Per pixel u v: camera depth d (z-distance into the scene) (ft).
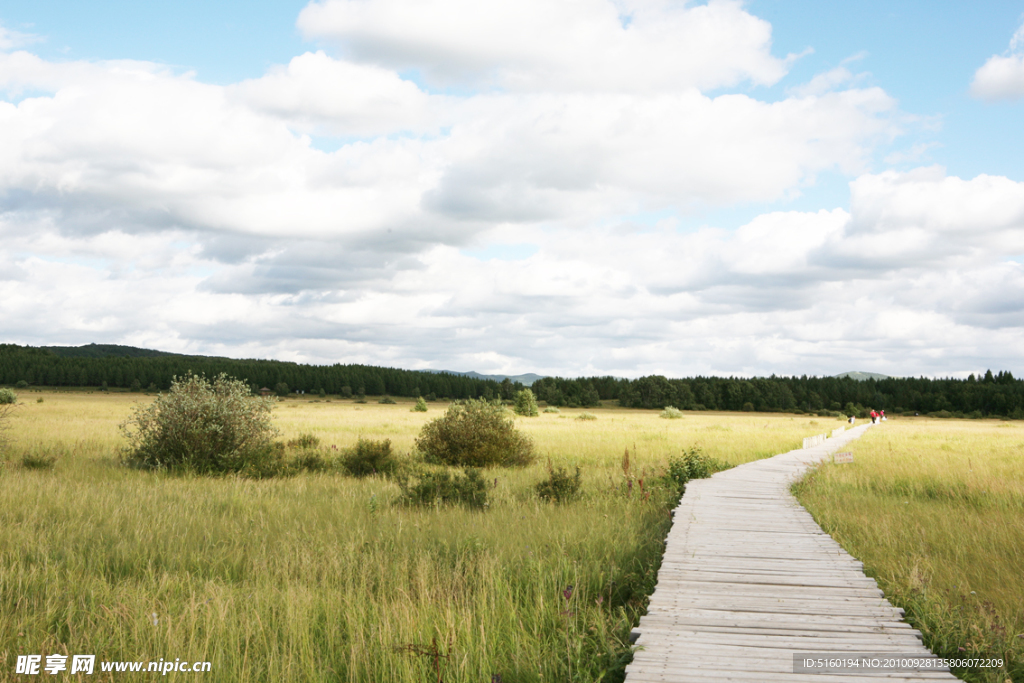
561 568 23.65
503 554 25.08
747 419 286.87
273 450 58.44
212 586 20.72
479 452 63.36
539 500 40.88
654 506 40.45
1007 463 68.90
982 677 15.78
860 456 79.36
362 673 16.07
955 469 59.77
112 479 45.98
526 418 208.33
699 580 23.17
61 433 83.20
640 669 15.20
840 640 17.25
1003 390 444.96
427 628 17.61
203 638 17.26
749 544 29.17
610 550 27.25
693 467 56.34
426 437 68.39
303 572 23.18
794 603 20.48
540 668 16.06
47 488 36.29
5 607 18.66
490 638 17.61
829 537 30.81
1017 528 33.17
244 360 568.41
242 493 39.81
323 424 134.31
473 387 525.75
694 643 16.94
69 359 443.32
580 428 140.77
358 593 21.01
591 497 42.47
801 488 50.03
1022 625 19.36
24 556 23.76
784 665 15.49
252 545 27.20
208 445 53.26
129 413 142.10
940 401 454.40
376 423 140.56
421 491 39.09
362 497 40.65
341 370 497.46
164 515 31.48
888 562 26.20
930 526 33.78
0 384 391.45
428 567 22.97
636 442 97.55
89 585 20.86
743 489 48.37
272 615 18.83
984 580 24.07
